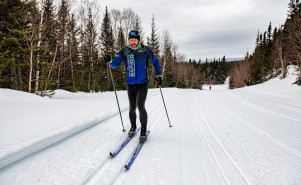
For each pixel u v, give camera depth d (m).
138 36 3.77
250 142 3.87
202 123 5.35
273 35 51.88
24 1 10.16
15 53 9.91
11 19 10.20
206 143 3.77
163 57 39.44
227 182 2.44
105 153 3.16
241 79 51.31
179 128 4.79
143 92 3.83
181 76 54.59
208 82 99.44
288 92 15.62
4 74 10.78
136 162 2.93
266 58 44.31
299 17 19.19
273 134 4.45
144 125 3.80
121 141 3.72
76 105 6.84
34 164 2.60
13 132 3.31
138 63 3.81
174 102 9.67
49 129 3.55
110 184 2.36
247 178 2.53
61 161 2.77
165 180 2.47
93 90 18.58
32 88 11.05
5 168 2.41
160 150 3.39
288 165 2.90
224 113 6.96
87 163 2.78
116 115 5.76
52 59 12.31
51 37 12.52
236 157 3.16
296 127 5.14
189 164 2.90
